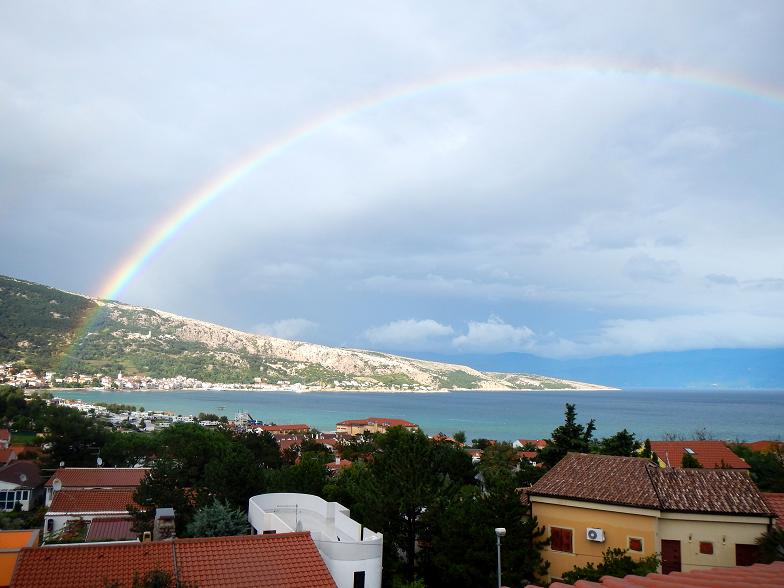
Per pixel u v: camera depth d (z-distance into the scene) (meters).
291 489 52.44
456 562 33.62
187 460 67.12
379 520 37.84
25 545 31.81
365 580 31.06
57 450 94.31
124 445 97.19
